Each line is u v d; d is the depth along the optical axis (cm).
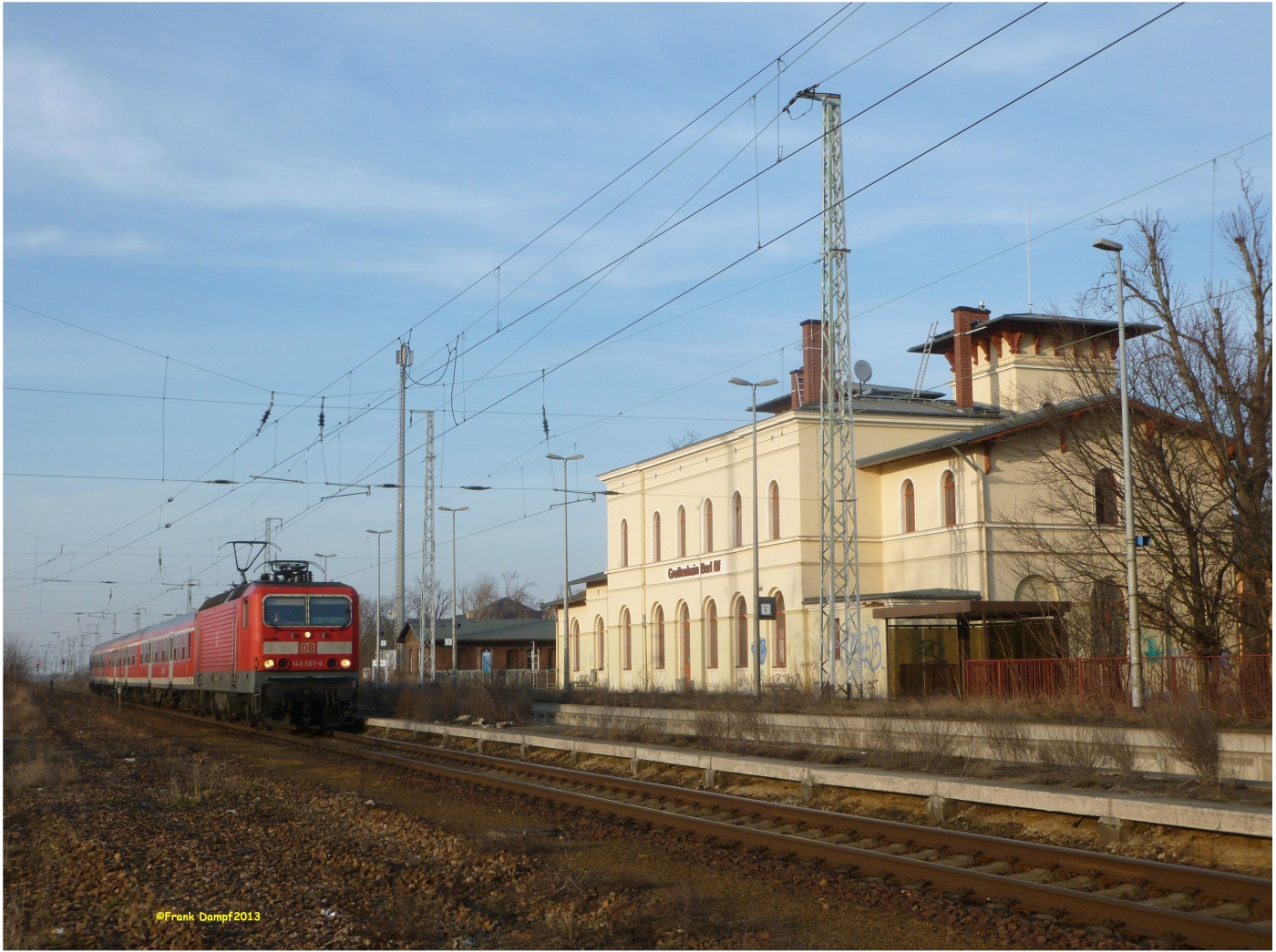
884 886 1026
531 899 1005
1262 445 2798
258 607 2988
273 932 892
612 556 5741
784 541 4366
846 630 3366
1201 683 2361
